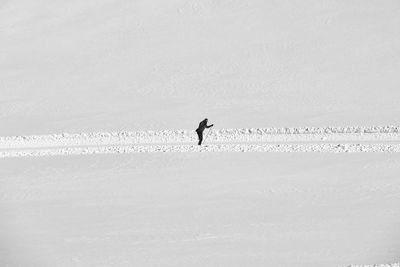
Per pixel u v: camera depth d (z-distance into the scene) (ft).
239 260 127.75
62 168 181.68
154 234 139.85
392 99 241.35
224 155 186.80
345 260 126.62
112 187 167.63
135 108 240.73
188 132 205.36
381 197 156.04
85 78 272.92
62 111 241.14
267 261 127.13
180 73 272.31
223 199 158.20
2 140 206.28
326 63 275.18
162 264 126.93
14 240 138.10
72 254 131.54
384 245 132.05
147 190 165.07
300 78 263.70
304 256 128.67
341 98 243.81
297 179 168.96
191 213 150.41
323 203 153.79
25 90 263.49
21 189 167.94
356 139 193.88
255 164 180.04
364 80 259.60
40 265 127.03
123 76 272.72
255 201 156.35
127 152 191.72
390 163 176.86
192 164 181.47
